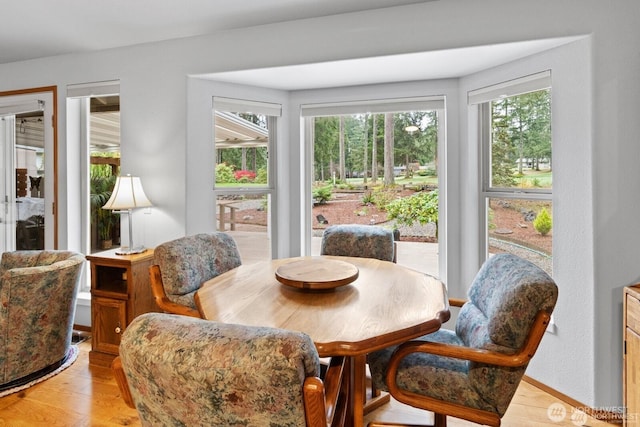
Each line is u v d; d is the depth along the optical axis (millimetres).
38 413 1952
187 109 2762
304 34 2498
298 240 3201
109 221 3365
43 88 3170
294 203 3195
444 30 2230
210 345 799
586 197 1993
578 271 2039
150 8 2361
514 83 2369
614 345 1941
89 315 3072
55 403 2045
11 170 3328
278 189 3184
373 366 1605
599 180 1946
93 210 3320
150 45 2846
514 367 1325
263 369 754
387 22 2338
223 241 2334
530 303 1291
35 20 2520
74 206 3203
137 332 866
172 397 842
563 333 2111
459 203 2783
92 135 3297
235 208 3064
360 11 2385
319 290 1708
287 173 3189
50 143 3182
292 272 1854
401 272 2047
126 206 2564
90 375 2365
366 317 1395
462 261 2787
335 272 1848
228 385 776
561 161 2113
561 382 2121
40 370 2322
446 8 2223
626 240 1921
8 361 2166
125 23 2555
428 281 1872
